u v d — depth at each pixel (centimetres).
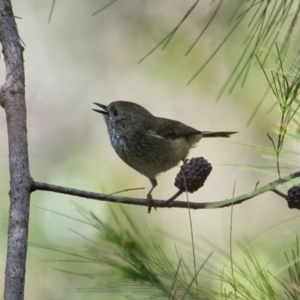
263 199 1284
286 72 448
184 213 1291
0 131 1502
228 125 1347
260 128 1279
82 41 1513
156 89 1443
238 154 1378
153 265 494
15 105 572
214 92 1278
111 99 1487
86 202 1101
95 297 868
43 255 1003
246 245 473
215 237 1232
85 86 1520
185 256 959
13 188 530
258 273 432
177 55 1300
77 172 1416
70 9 1523
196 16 1312
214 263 532
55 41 1534
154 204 580
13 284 468
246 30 1036
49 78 1535
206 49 1280
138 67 1387
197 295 436
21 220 511
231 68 1125
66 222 1031
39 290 1005
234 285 429
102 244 506
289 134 419
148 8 1392
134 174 1404
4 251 1107
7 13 626
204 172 580
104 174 1405
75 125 1518
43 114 1523
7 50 608
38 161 1462
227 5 1073
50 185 545
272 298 424
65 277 988
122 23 1445
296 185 425
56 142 1500
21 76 593
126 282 486
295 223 831
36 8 1547
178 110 1404
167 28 1344
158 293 474
